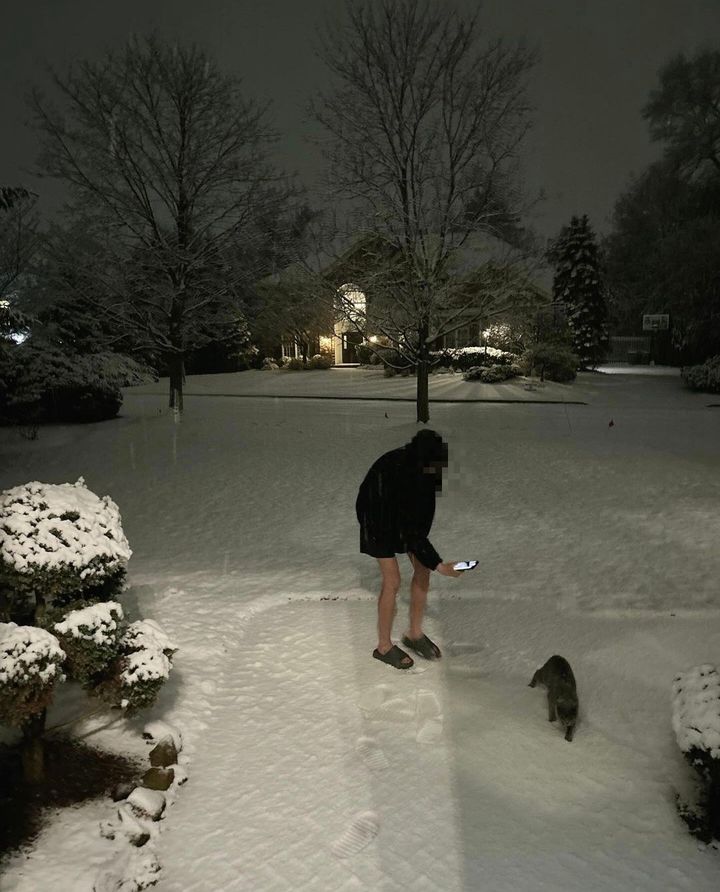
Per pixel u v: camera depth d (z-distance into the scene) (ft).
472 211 54.08
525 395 89.56
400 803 11.30
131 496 36.35
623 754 12.61
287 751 12.75
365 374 114.42
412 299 55.88
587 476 38.96
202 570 23.77
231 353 128.88
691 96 119.34
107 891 9.44
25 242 79.20
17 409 62.08
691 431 58.80
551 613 19.27
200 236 62.39
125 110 59.11
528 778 11.92
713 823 10.82
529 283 55.93
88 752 12.57
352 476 39.47
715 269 108.17
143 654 11.72
